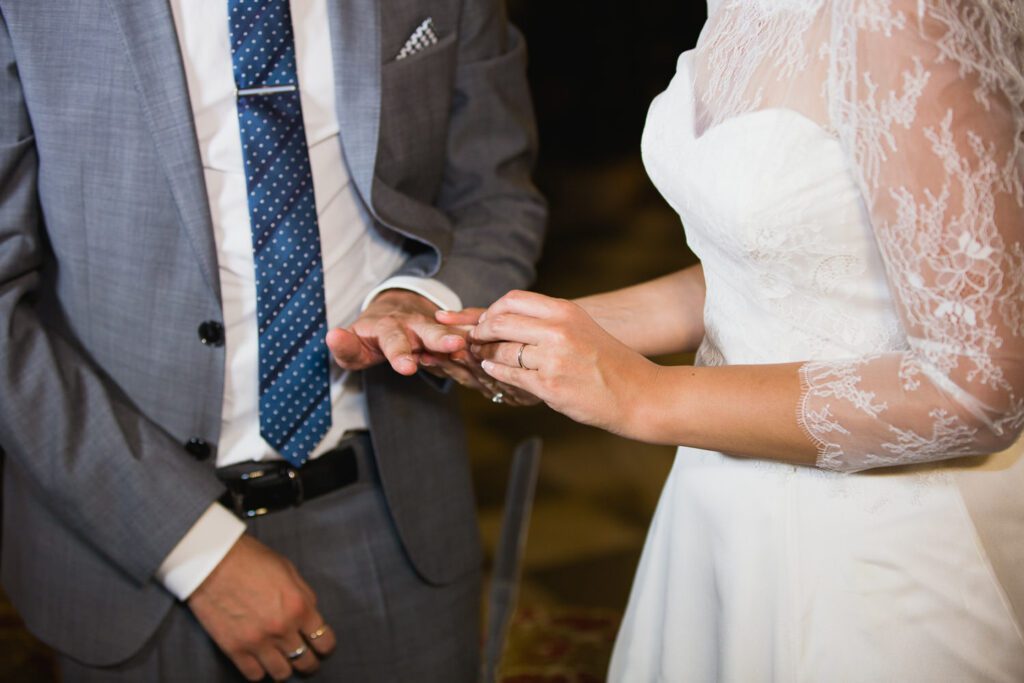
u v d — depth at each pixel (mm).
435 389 1634
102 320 1415
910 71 877
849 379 1004
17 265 1353
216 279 1380
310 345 1466
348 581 1579
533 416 3797
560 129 7863
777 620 1132
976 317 904
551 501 3240
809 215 996
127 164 1335
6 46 1304
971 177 877
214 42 1357
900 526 1089
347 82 1424
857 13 905
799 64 979
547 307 1098
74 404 1363
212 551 1398
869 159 922
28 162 1358
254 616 1411
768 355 1113
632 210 6398
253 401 1474
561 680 2422
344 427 1548
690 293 1387
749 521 1162
